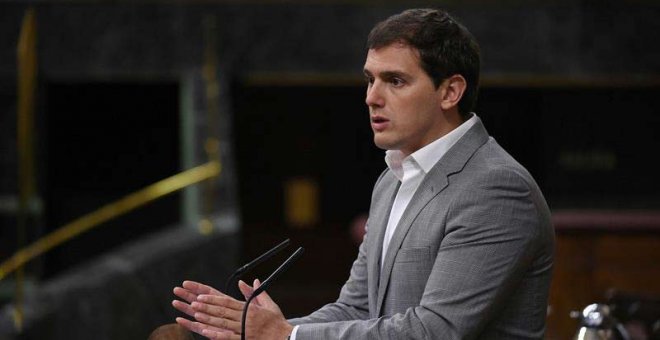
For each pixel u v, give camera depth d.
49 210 33.78
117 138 34.84
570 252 21.61
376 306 8.87
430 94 8.52
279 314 8.71
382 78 8.59
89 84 33.56
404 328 8.16
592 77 31.22
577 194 34.28
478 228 8.28
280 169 35.72
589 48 31.08
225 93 29.86
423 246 8.48
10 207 31.17
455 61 8.49
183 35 31.25
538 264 8.59
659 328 13.63
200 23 31.22
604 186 34.22
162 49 31.19
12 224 31.25
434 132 8.69
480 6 31.02
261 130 35.56
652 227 21.53
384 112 8.59
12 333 18.53
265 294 8.92
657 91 33.84
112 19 31.19
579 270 21.61
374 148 35.91
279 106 35.47
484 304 8.17
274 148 35.62
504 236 8.26
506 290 8.30
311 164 35.84
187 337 8.59
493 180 8.39
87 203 34.91
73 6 31.08
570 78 31.22
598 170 34.22
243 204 35.59
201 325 8.46
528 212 8.38
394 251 8.67
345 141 35.81
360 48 31.31
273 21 31.31
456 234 8.30
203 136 28.42
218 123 28.77
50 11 31.05
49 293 19.98
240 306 8.48
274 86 34.47
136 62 31.25
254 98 35.22
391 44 8.50
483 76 31.28
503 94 34.34
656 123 33.97
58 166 34.34
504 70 31.22
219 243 24.30
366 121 35.81
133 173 35.12
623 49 31.08
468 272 8.20
